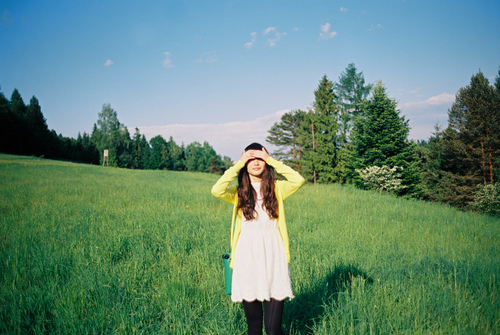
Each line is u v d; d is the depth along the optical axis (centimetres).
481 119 2506
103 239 571
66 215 847
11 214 848
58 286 374
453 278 418
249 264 244
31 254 494
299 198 1334
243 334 295
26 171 2266
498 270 436
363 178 2059
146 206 1012
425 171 3138
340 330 287
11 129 5838
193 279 415
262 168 258
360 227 757
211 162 10038
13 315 307
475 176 2542
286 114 5844
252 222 253
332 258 490
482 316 311
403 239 670
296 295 361
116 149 8462
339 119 4316
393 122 2072
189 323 302
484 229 835
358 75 4478
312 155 3591
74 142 8494
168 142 10538
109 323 307
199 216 823
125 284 389
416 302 340
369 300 342
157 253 521
